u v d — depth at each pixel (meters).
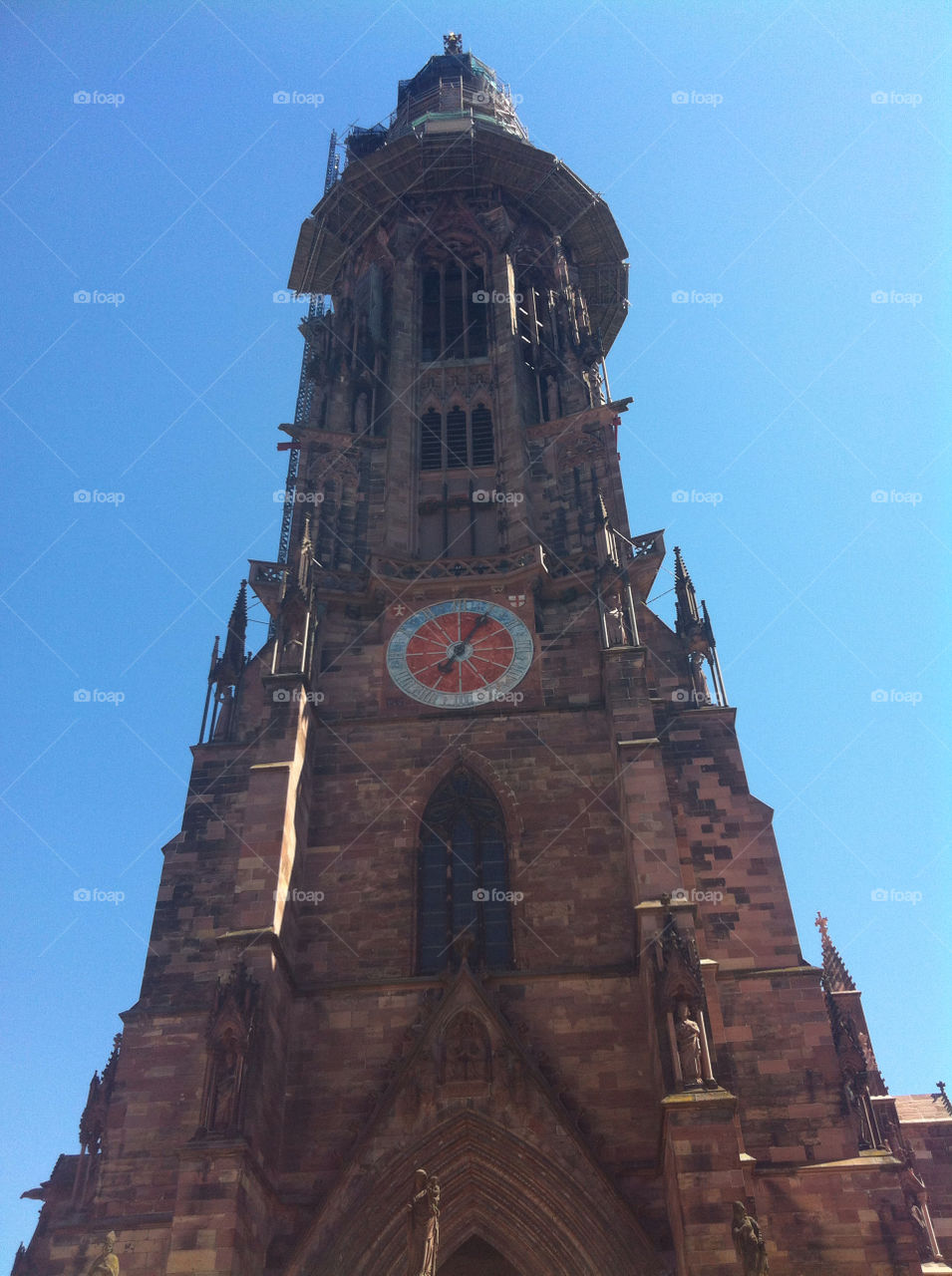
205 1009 49.16
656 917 45.97
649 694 57.78
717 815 53.34
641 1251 41.06
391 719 57.44
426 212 87.44
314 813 54.62
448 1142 43.97
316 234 90.56
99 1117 48.50
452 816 54.56
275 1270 41.78
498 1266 46.75
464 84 111.25
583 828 52.78
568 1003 47.38
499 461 71.19
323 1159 44.56
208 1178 40.38
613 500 68.44
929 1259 53.69
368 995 48.47
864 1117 45.34
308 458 71.50
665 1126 40.72
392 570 64.50
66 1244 43.97
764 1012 47.44
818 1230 42.12
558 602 63.22
